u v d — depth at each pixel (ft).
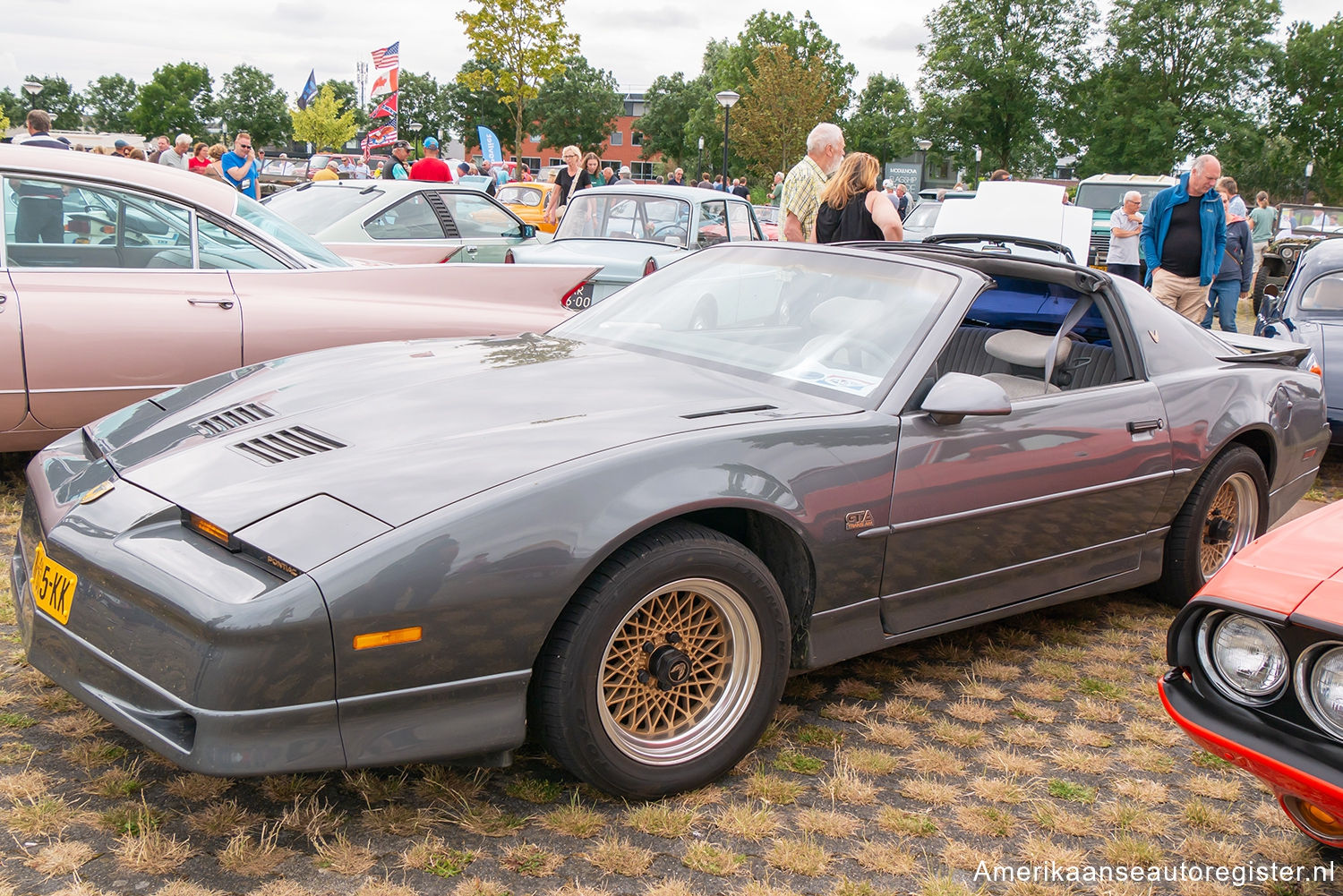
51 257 14.07
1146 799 8.91
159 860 7.04
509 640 7.29
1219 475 12.75
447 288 16.62
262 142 370.53
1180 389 12.26
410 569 6.91
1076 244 40.09
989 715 10.30
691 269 12.46
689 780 8.34
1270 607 6.84
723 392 9.63
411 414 8.79
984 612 10.71
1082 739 9.94
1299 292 24.43
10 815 7.47
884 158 271.49
